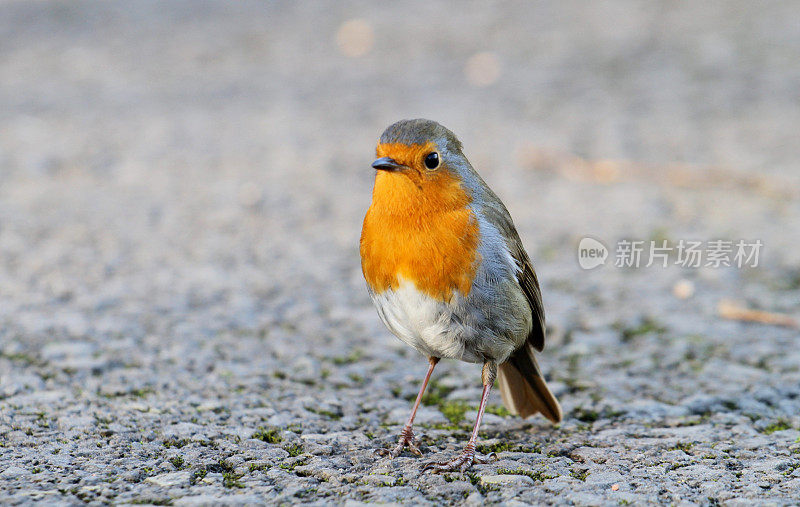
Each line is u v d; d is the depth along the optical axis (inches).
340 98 801.6
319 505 206.1
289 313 390.9
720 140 668.1
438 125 254.5
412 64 906.7
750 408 293.6
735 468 237.5
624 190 582.6
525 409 285.4
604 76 848.9
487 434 272.2
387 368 333.7
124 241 486.0
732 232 495.8
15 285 412.5
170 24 1080.8
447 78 856.9
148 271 439.8
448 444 260.5
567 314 395.2
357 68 898.7
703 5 1103.6
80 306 386.6
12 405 275.9
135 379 306.3
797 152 635.5
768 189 567.5
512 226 269.4
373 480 224.4
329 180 604.4
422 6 1162.0
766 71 839.7
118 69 889.5
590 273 450.3
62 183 592.1
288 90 828.6
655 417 287.1
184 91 823.7
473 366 340.8
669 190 580.4
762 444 257.8
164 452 240.7
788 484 224.1
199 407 281.3
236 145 678.5
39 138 684.1
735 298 411.8
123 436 252.4
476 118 734.5
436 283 246.2
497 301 249.9
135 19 1099.9
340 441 256.8
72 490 211.3
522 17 1087.0
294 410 284.5
